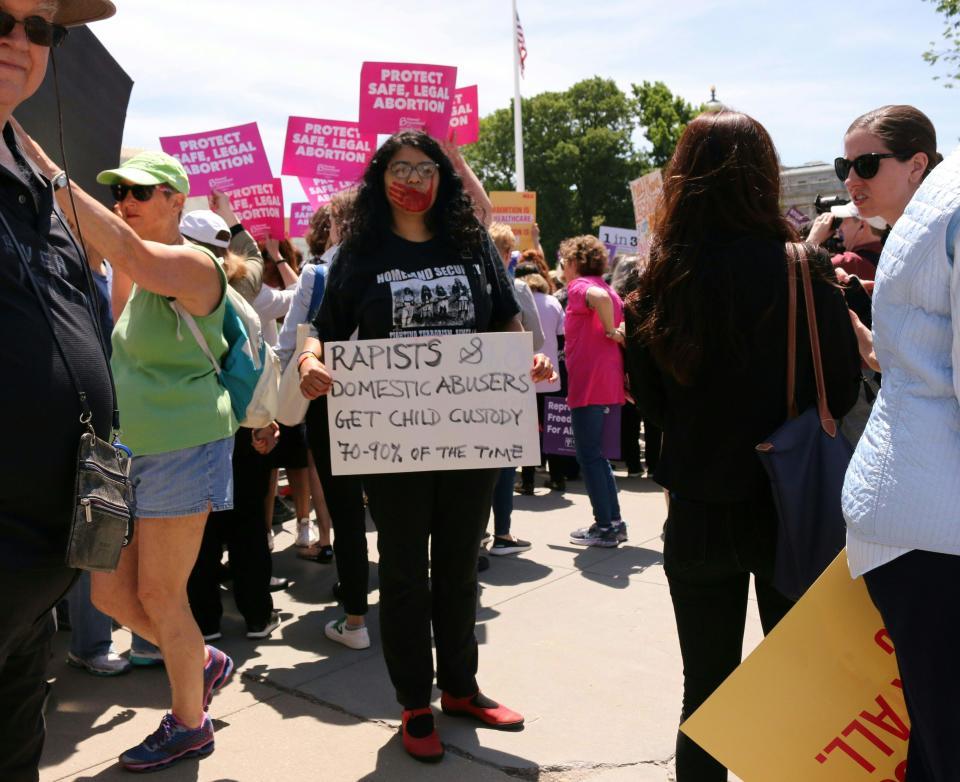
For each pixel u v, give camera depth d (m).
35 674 1.91
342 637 4.04
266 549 4.14
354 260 3.02
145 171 2.95
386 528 3.00
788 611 2.20
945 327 1.63
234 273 4.15
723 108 2.24
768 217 2.17
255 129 6.06
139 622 3.00
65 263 1.81
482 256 3.10
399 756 2.98
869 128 2.92
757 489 2.14
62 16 2.06
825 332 2.12
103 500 1.75
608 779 2.81
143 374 2.88
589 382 5.31
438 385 2.96
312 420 3.87
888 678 1.91
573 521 6.16
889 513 1.67
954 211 1.58
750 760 2.00
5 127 1.79
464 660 3.18
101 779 2.88
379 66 4.89
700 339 2.12
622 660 3.71
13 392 1.64
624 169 56.34
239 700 3.46
